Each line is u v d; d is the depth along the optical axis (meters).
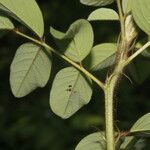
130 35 0.28
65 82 0.30
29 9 0.28
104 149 0.29
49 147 0.80
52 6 1.00
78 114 0.81
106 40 0.90
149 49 0.30
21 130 0.83
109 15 0.29
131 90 0.79
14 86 0.31
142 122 0.28
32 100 0.88
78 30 0.28
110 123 0.28
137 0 0.27
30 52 0.30
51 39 0.57
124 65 0.28
